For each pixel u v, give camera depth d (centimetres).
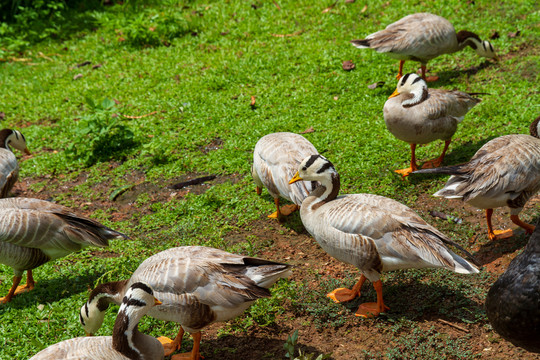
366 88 1050
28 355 556
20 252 634
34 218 634
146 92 1130
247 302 533
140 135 1002
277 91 1070
